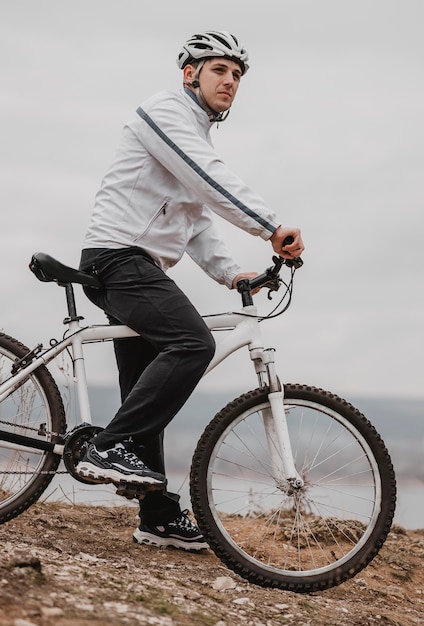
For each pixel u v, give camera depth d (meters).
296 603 3.43
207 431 3.56
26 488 3.64
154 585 3.21
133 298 3.56
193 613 2.97
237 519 5.05
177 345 3.49
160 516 4.11
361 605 3.75
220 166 3.53
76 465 3.54
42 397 3.67
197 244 4.08
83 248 3.72
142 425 3.47
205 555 4.15
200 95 3.76
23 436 3.56
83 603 2.80
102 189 3.71
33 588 2.81
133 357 3.91
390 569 4.46
